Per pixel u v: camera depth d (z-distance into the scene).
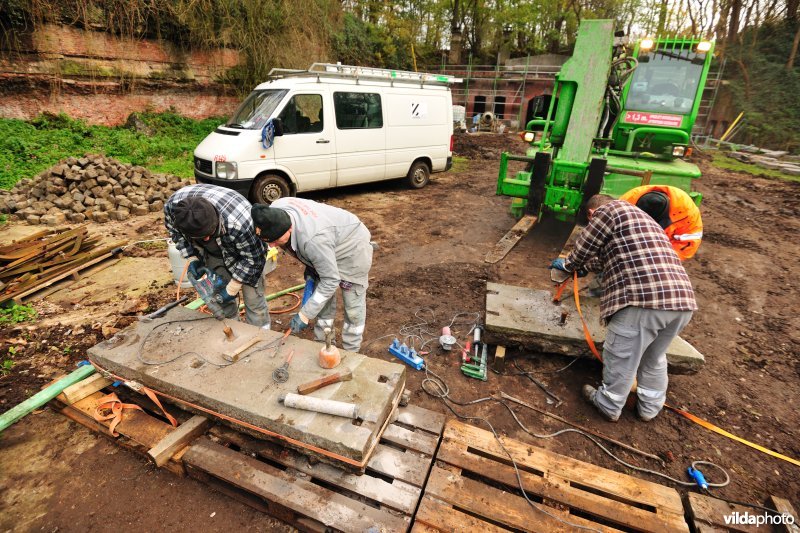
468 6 24.05
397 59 20.84
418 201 8.70
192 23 11.38
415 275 5.22
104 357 2.67
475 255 5.91
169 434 2.42
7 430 2.73
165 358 2.64
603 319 2.81
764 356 3.90
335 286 2.63
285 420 2.18
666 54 6.69
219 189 2.88
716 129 19.36
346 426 2.17
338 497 2.12
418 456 2.38
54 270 4.54
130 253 5.46
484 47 25.22
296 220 2.55
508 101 20.83
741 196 10.18
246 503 2.29
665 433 2.94
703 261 6.11
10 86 9.29
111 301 4.29
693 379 3.53
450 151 9.98
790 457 2.79
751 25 20.09
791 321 4.51
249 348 2.74
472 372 3.37
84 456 2.58
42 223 6.19
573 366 3.56
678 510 2.22
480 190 9.74
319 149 7.53
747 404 3.27
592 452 2.76
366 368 2.58
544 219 7.19
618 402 2.89
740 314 4.65
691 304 2.53
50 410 2.90
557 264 3.26
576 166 5.51
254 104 7.36
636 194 3.40
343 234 2.74
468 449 2.57
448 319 4.25
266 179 7.03
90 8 9.95
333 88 7.54
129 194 7.16
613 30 5.41
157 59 11.39
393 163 8.87
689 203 3.18
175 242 3.03
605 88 5.69
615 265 2.71
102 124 10.72
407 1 23.02
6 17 8.89
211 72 12.47
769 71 18.12
